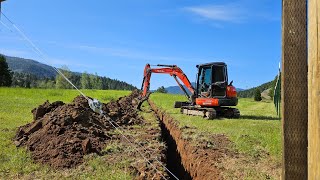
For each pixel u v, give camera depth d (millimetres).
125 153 8969
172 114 21172
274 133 13430
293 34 2402
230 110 20422
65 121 10086
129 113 16812
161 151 9484
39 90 39750
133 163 8070
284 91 2414
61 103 13234
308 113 2271
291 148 2395
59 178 7004
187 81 22500
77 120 10703
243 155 9898
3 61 74625
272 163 9016
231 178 7777
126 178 6941
